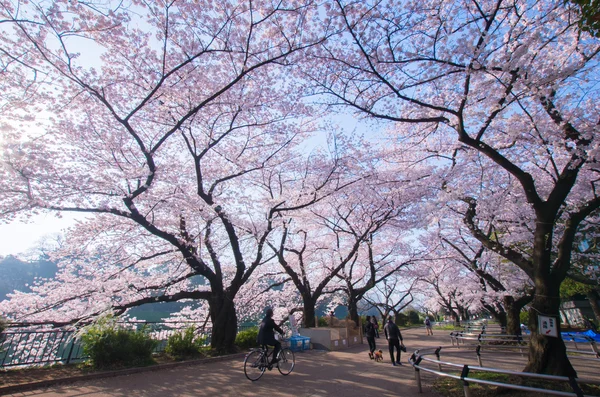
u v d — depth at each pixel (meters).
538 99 7.60
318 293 16.72
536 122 8.56
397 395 6.16
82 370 7.43
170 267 13.84
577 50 7.77
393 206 15.04
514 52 6.35
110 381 6.93
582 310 28.66
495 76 6.89
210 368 8.64
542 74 6.82
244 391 6.39
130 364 8.05
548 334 6.12
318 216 17.42
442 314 54.69
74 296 10.68
